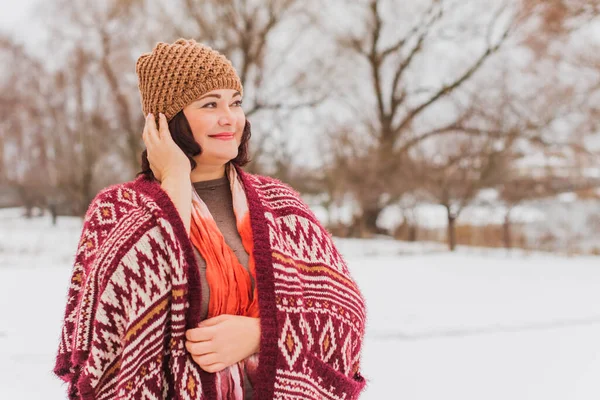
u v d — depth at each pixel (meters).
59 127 20.28
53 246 14.61
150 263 1.36
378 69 22.48
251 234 1.54
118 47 18.14
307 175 18.92
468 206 16.75
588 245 15.80
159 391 1.35
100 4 18.05
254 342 1.40
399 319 6.53
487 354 5.16
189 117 1.51
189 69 1.50
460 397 3.99
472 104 18.34
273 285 1.44
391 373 4.57
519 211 17.11
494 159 15.91
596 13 18.08
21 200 27.16
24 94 20.03
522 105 17.67
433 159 16.84
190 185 1.50
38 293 7.96
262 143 18.34
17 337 5.38
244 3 18.84
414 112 21.28
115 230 1.43
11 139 21.31
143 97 1.57
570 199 16.62
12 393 3.89
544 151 16.89
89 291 1.41
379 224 20.23
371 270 11.49
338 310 1.54
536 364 4.89
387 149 18.00
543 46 18.39
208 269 1.44
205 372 1.37
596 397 4.12
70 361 1.51
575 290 8.96
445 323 6.32
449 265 12.48
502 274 10.94
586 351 5.32
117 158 19.91
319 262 1.58
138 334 1.34
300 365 1.42
